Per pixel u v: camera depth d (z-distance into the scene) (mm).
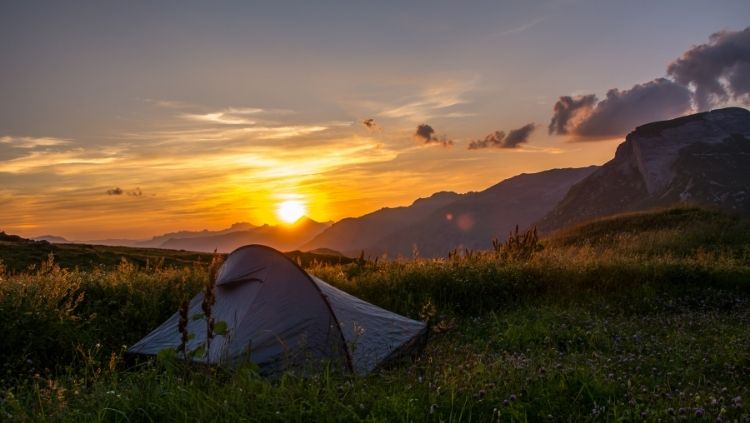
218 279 8656
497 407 5156
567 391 5695
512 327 10102
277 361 7312
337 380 6102
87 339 9305
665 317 11953
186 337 6066
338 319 7883
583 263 16219
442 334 9797
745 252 20781
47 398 5605
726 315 12156
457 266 15430
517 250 18531
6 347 8562
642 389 5891
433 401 5160
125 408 5027
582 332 9773
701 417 4992
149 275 14344
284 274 8211
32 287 10531
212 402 5051
